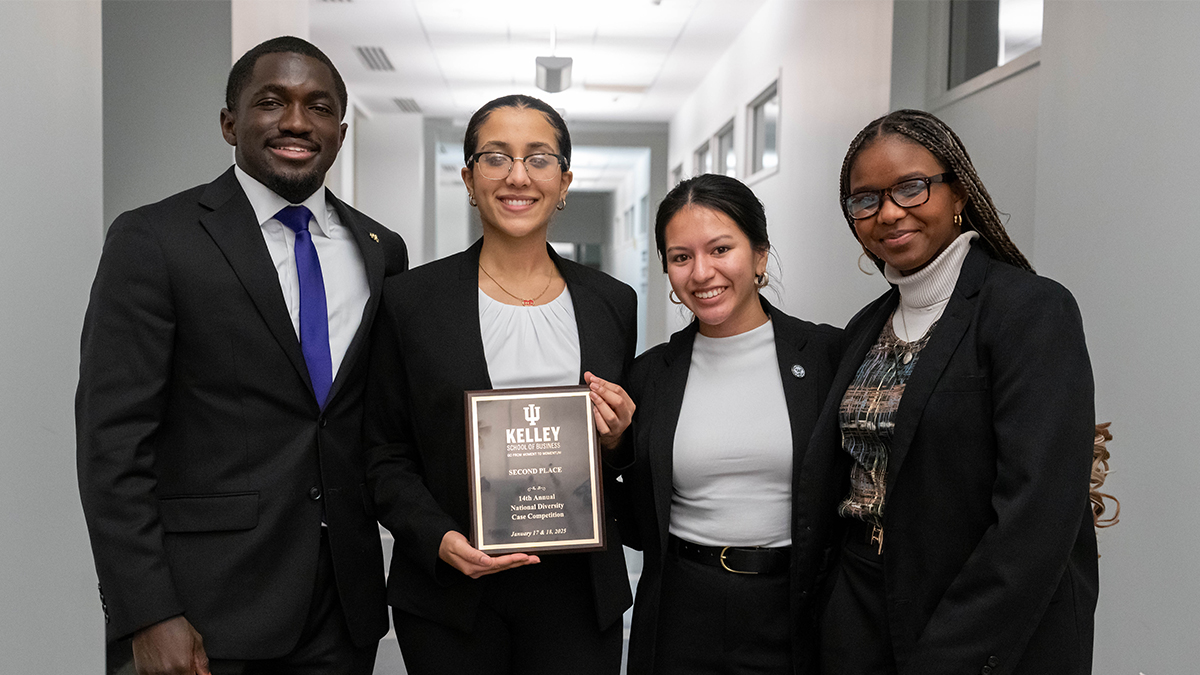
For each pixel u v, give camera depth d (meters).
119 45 4.16
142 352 1.57
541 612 1.80
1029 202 3.38
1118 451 2.32
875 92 4.57
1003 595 1.36
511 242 1.87
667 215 1.89
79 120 1.80
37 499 1.65
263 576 1.65
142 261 1.59
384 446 1.83
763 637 1.80
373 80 10.02
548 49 8.72
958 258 1.56
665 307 12.93
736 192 1.86
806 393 1.86
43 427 1.67
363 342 1.77
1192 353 2.03
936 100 4.29
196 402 1.65
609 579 1.83
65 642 1.77
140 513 1.53
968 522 1.47
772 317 1.97
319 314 1.75
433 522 1.70
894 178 1.55
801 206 6.13
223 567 1.62
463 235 15.53
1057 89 2.70
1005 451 1.39
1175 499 2.08
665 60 9.16
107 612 1.52
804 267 6.02
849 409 1.66
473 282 1.86
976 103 3.86
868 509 1.60
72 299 1.77
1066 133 2.64
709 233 1.83
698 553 1.86
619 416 1.78
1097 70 2.47
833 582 1.71
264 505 1.65
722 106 8.99
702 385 1.94
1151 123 2.23
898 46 4.38
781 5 6.78
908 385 1.52
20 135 1.58
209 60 4.17
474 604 1.74
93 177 1.86
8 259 1.55
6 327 1.54
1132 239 2.29
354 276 1.84
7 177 1.54
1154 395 2.17
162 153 4.19
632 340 2.02
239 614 1.62
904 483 1.52
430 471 1.79
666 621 1.87
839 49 5.25
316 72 1.74
